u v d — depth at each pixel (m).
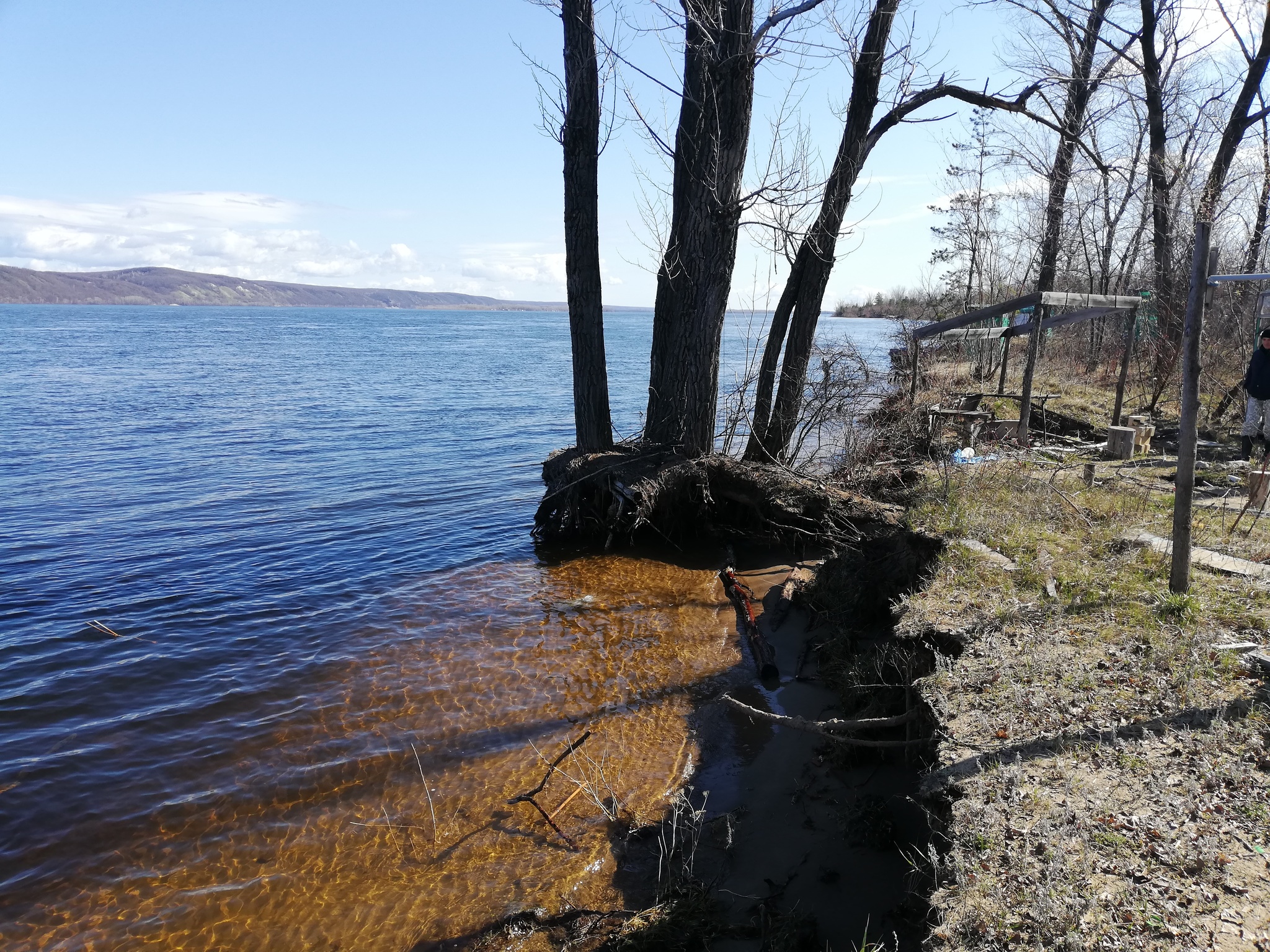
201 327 108.00
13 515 13.73
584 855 5.36
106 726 6.97
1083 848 3.64
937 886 3.71
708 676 7.91
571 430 23.98
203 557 11.64
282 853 5.43
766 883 4.95
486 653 8.45
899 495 11.31
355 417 25.97
